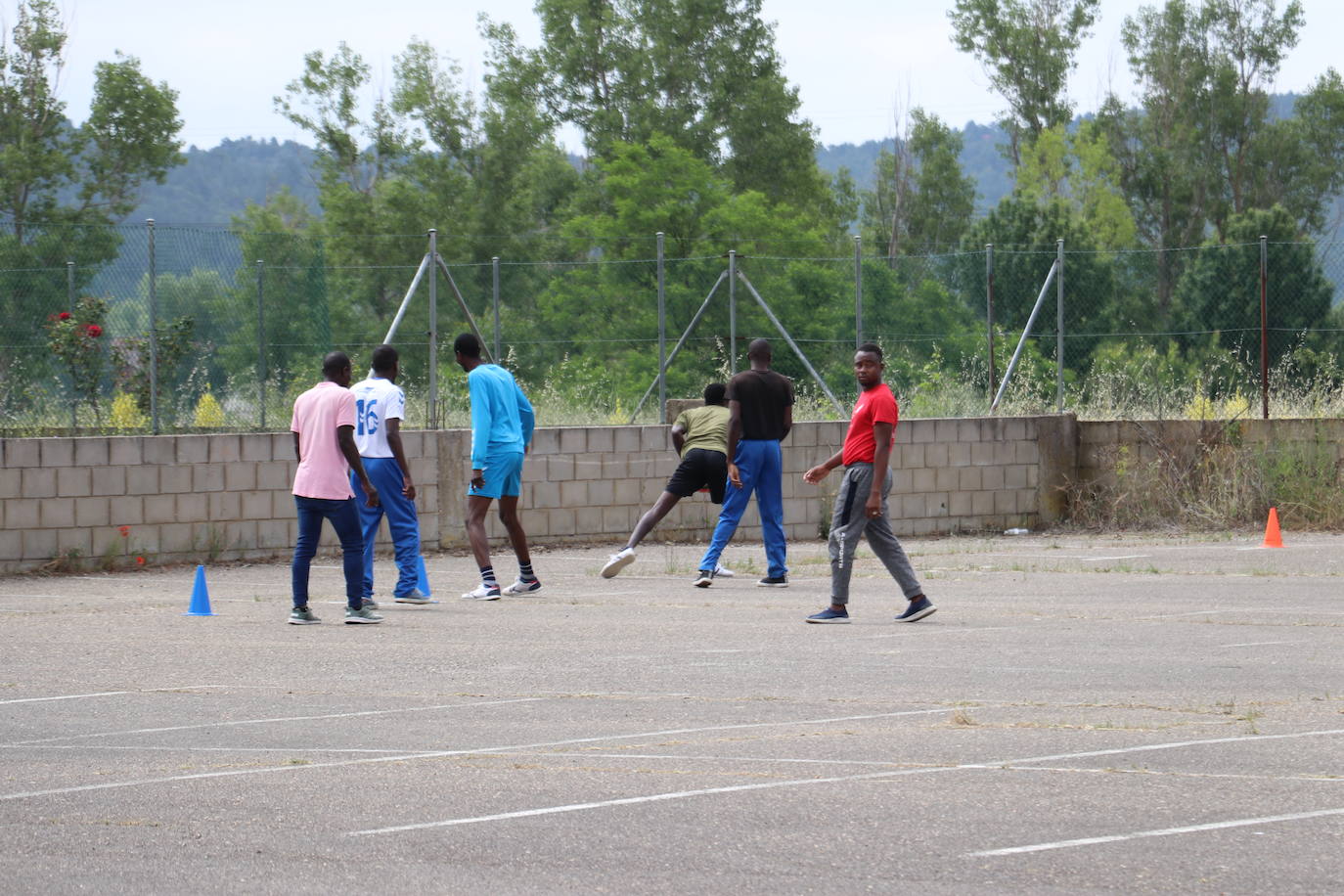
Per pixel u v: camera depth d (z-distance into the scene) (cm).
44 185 10488
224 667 1992
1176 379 4384
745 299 4531
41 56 10375
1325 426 4219
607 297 4591
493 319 4050
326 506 2416
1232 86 15100
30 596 2866
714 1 13038
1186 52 15175
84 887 1073
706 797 1305
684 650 2114
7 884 1080
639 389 4441
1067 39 15062
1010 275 4394
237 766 1433
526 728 1595
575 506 3856
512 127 11700
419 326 4488
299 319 3759
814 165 13562
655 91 13150
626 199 9819
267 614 2566
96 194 10944
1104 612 2511
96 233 3634
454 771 1409
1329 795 1297
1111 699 1731
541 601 2731
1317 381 4353
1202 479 4244
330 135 11462
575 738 1546
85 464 3316
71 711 1697
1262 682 1839
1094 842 1165
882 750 1480
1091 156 14188
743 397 2934
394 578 3189
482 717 1653
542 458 3816
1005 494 4256
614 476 3897
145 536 3378
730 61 13150
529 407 2869
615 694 1786
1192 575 3075
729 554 3650
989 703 1711
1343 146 15888
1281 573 3080
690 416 3023
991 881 1072
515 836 1194
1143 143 15275
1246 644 2153
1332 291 4372
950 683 1842
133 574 3278
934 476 4181
